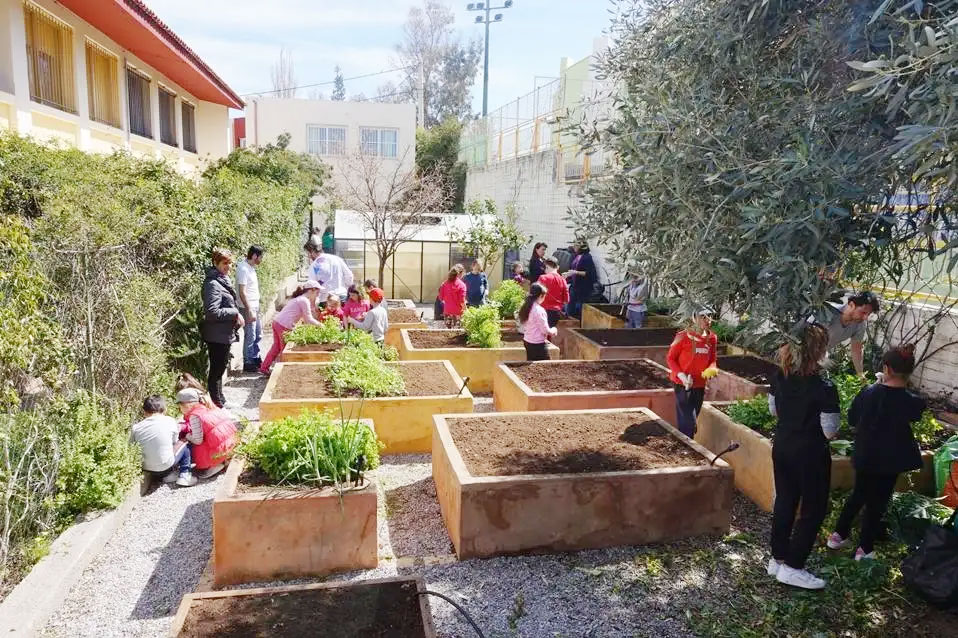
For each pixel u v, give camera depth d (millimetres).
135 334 6645
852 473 5797
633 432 6352
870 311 5965
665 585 4723
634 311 12125
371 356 8164
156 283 7473
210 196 11688
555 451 5762
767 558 5082
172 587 4699
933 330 7250
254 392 9422
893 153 3441
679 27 4758
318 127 33188
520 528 5047
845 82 4137
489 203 19719
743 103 4355
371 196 17312
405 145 33812
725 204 3896
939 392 7605
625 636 4184
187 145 19500
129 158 10453
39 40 10531
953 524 4617
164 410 6332
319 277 12312
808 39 4211
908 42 3113
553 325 11969
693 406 6855
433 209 24141
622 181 4883
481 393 9883
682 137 4164
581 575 4832
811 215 3385
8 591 4465
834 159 3582
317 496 4773
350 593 4020
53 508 5105
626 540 5238
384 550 5176
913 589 4484
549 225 18906
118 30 12312
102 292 6371
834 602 4488
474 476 5074
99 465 5539
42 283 5305
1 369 4832
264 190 15945
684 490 5277
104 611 4402
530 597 4559
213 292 8203
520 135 22688
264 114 32719
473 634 4168
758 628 4242
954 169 3055
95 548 5023
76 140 11523
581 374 8547
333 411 6996
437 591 4609
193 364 8609
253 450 5266
